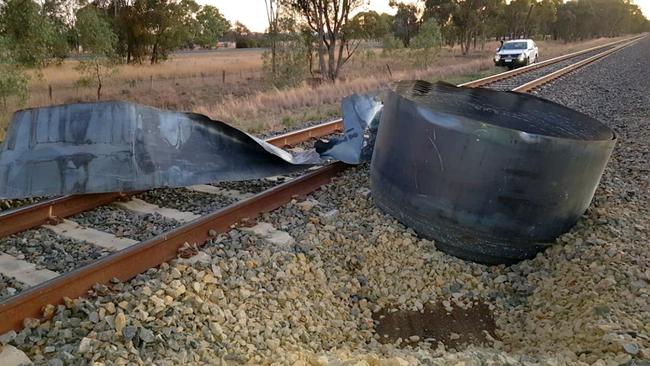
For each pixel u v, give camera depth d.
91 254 4.89
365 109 8.54
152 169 6.18
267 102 16.86
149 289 4.11
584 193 5.31
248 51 70.88
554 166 4.88
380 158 5.99
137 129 6.21
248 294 4.35
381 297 4.91
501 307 4.83
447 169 5.07
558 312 4.47
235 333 3.91
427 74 25.94
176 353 3.51
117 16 39.94
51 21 21.86
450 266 5.26
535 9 82.88
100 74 26.55
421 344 4.29
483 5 56.84
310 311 4.46
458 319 4.69
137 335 3.55
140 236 5.35
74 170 5.80
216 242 5.12
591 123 6.33
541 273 5.12
